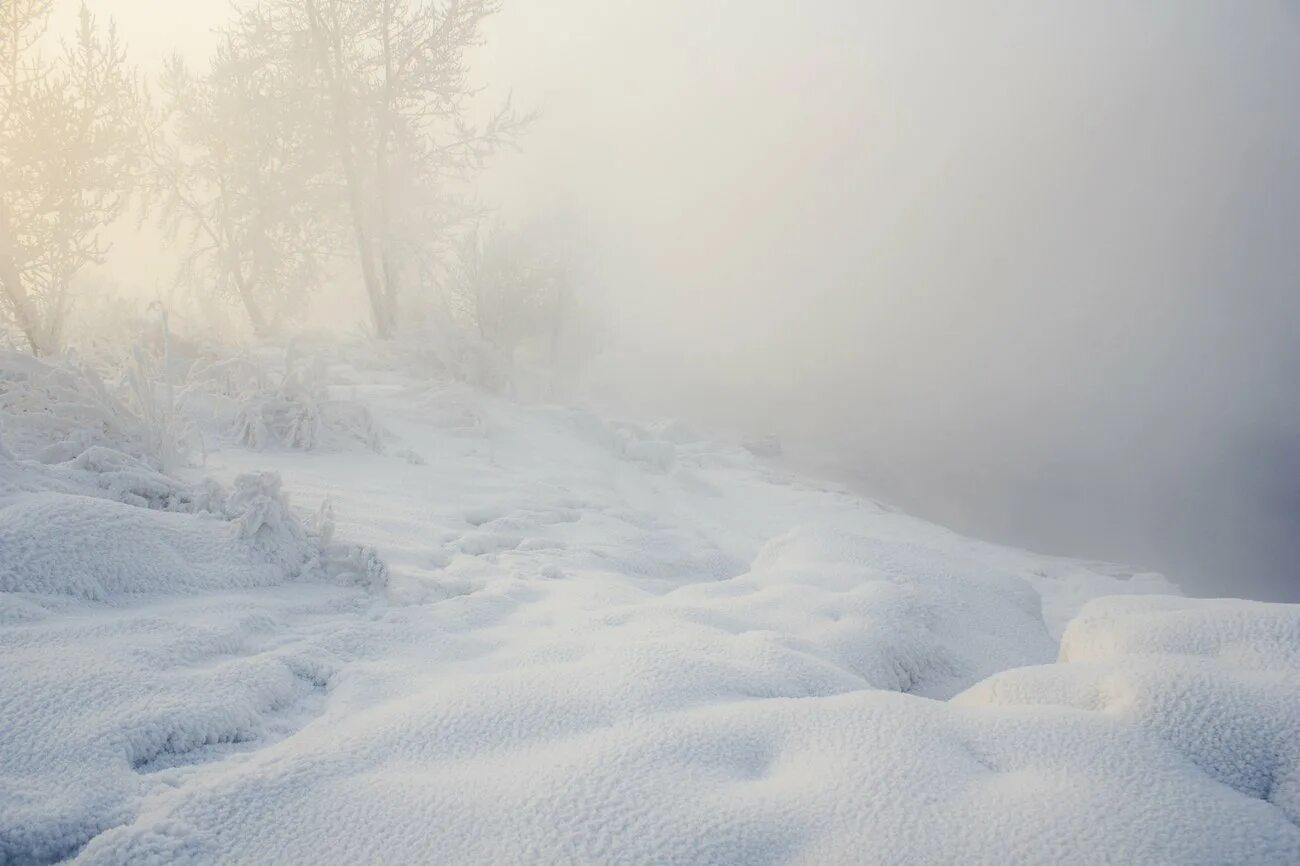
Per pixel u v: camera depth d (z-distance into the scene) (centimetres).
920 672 308
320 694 226
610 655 225
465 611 310
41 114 760
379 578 337
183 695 197
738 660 233
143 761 174
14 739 167
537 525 536
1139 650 201
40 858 141
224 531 325
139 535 292
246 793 150
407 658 254
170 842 136
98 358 743
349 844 135
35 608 236
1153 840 125
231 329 1266
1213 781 145
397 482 597
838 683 230
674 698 196
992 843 127
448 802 146
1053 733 160
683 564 513
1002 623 371
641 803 142
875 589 350
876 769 151
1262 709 160
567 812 141
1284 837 126
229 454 576
